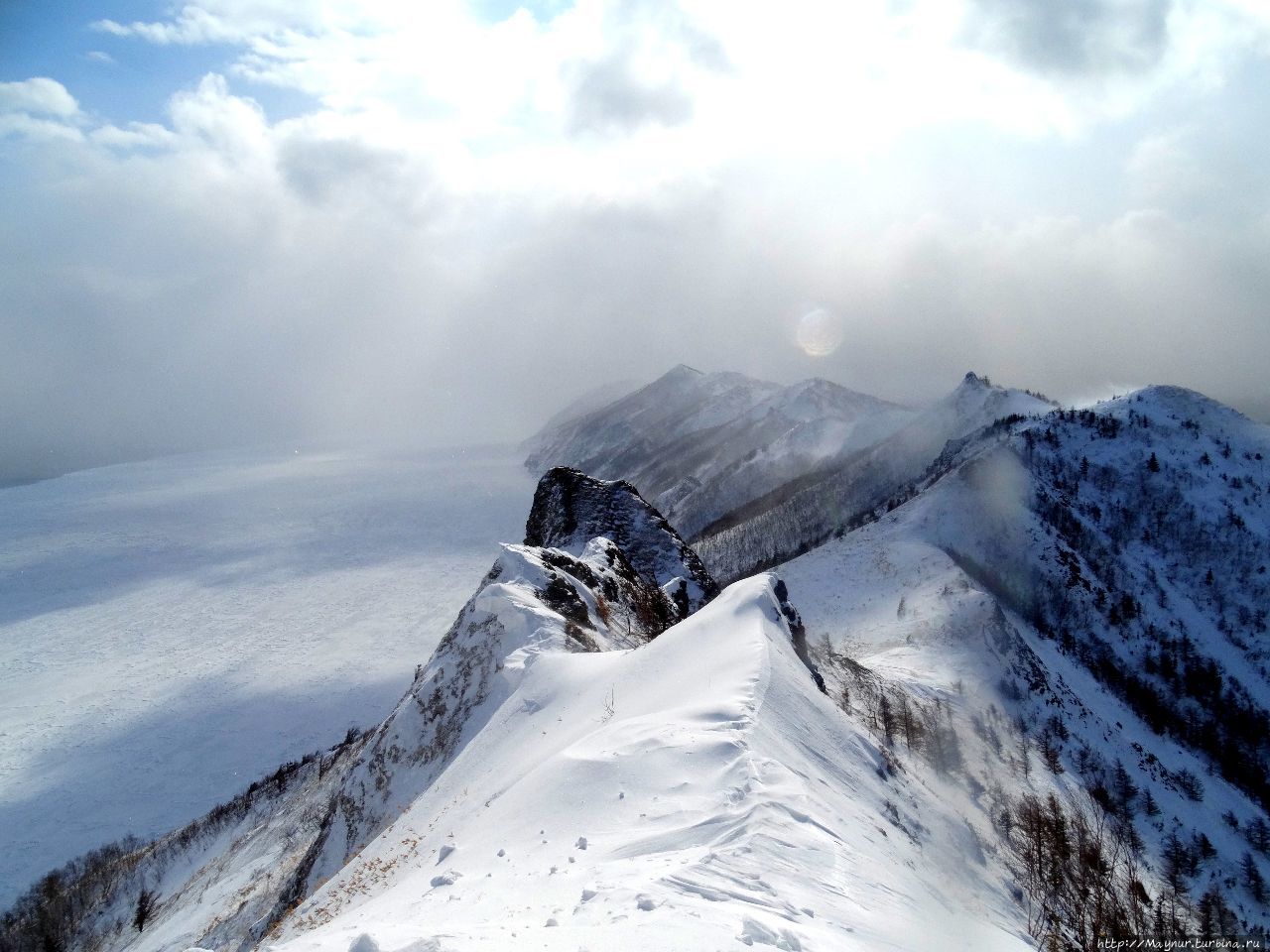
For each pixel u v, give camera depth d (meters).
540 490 85.88
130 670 146.50
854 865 16.00
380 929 11.98
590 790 20.05
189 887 58.47
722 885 13.24
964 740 50.53
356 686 135.38
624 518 78.44
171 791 96.94
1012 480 120.94
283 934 25.48
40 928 59.94
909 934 13.45
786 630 35.81
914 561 100.75
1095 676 87.75
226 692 133.25
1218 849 52.16
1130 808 53.34
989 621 77.69
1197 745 80.00
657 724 23.27
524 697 35.81
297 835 53.94
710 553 182.62
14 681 141.75
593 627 48.56
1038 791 45.66
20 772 103.19
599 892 13.13
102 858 76.38
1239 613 109.44
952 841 26.02
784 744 22.69
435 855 21.86
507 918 12.92
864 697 51.44
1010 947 15.68
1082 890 28.25
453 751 36.84
